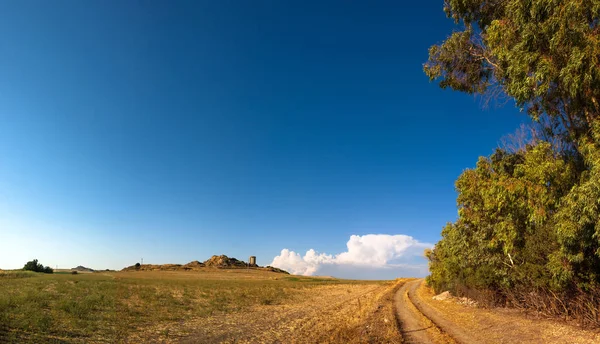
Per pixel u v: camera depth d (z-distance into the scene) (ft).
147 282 162.71
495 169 52.42
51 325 46.42
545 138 47.32
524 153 50.55
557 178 38.06
